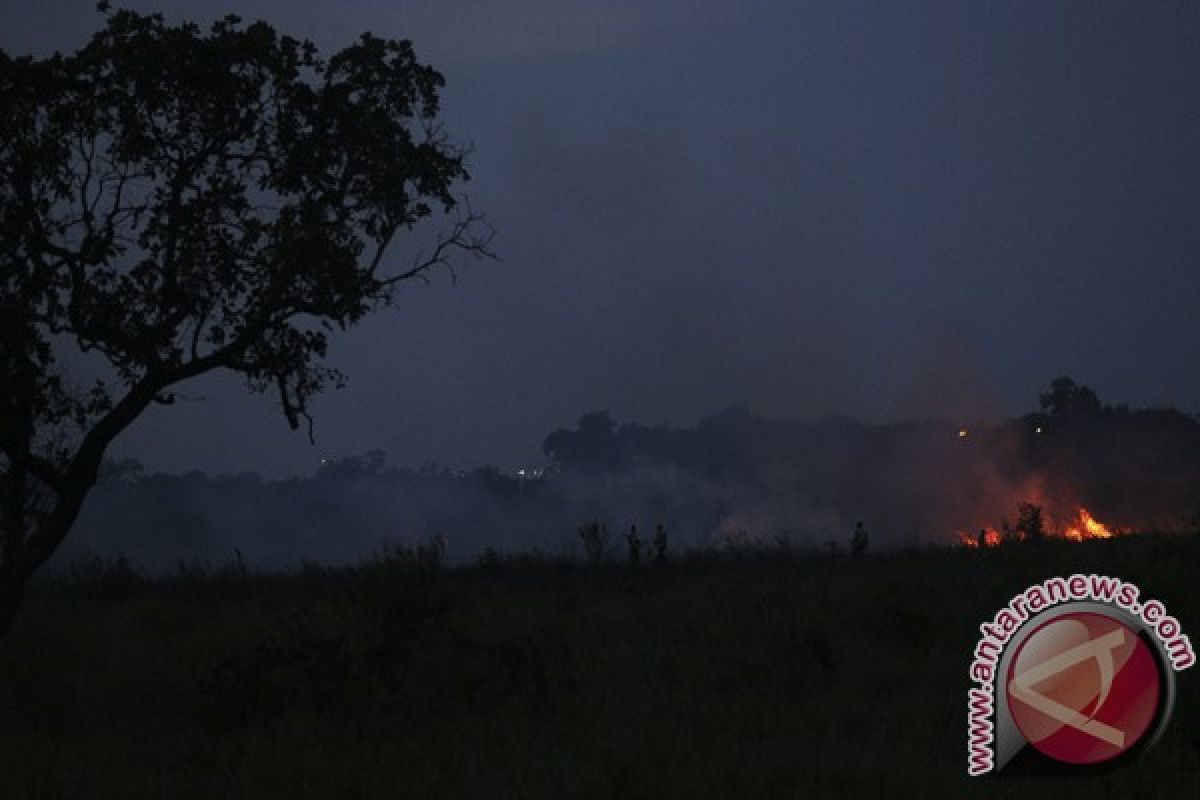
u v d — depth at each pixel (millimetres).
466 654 37219
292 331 47969
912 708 30875
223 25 46406
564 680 36156
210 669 39844
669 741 26953
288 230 46000
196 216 45875
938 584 56719
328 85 47688
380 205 48031
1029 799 23438
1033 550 74000
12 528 45844
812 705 31844
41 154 43906
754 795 23078
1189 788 23875
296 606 59469
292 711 35000
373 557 47719
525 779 25172
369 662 37656
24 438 44469
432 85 48688
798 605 52500
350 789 25828
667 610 55688
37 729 36375
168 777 28344
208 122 45875
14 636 52375
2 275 44281
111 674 45219
